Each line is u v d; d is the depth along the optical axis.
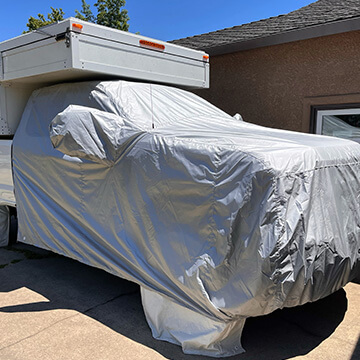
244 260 2.38
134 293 3.74
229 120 3.94
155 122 3.43
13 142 4.17
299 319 3.21
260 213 2.34
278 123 6.11
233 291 2.42
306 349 2.76
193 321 2.70
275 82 6.06
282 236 2.31
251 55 6.29
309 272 2.44
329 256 2.58
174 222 2.72
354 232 2.88
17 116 4.51
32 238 4.01
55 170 3.61
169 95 4.01
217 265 2.46
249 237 2.37
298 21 6.22
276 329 3.05
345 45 5.27
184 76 4.70
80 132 3.03
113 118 3.17
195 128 3.32
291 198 2.44
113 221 3.13
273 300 2.36
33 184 3.91
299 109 5.85
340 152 3.04
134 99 3.64
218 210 2.50
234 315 2.45
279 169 2.41
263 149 2.57
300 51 5.72
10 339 2.87
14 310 3.37
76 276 4.20
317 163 2.70
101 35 3.74
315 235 2.52
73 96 3.88
